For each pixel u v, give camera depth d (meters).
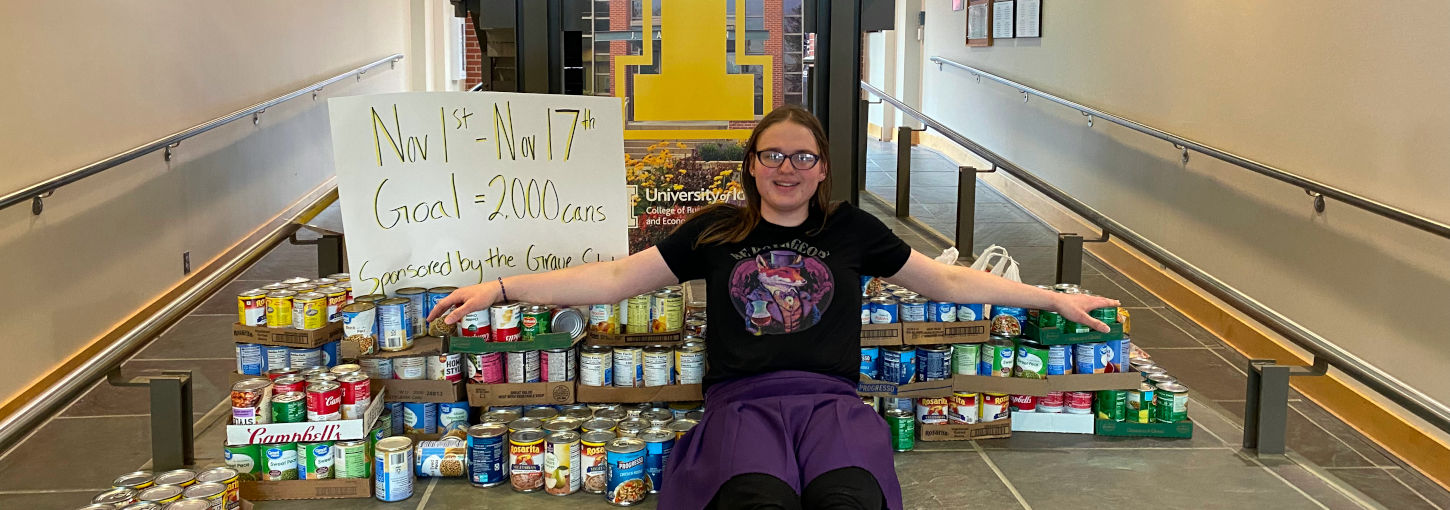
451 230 2.97
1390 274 3.77
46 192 3.69
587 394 2.95
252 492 2.68
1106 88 6.26
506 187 2.99
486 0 4.28
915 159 9.45
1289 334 3.17
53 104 4.01
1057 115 7.00
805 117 2.50
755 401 2.38
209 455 3.02
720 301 2.52
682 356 2.94
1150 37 5.71
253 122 6.19
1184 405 3.23
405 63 9.63
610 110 3.03
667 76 4.24
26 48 3.83
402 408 2.97
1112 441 3.21
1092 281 5.87
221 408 3.51
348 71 7.90
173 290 5.06
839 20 4.33
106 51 4.42
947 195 7.70
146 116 4.79
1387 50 3.78
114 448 3.39
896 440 3.07
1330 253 4.13
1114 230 4.15
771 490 2.07
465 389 2.97
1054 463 3.01
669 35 4.22
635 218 4.28
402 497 2.69
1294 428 4.07
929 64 10.30
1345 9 4.02
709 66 4.25
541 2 4.24
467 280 3.00
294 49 6.87
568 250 3.04
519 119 2.98
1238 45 4.82
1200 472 2.96
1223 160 4.70
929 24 10.25
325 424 2.69
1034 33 7.36
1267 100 4.58
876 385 3.06
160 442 2.89
